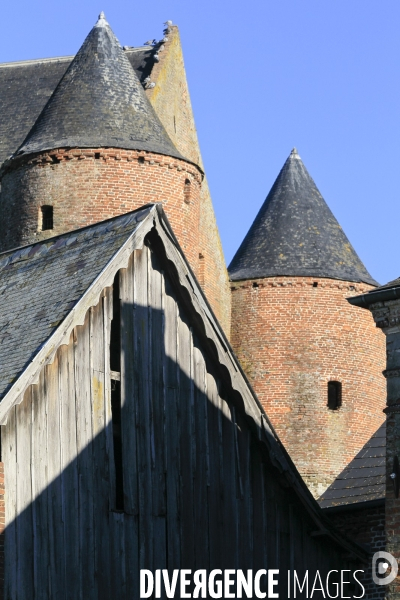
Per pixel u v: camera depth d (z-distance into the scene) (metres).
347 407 38.03
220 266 39.25
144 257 21.89
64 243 22.80
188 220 34.62
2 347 20.53
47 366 20.03
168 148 34.47
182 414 21.88
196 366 22.28
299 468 37.16
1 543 18.83
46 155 33.97
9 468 19.22
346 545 22.75
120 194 33.56
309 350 38.34
